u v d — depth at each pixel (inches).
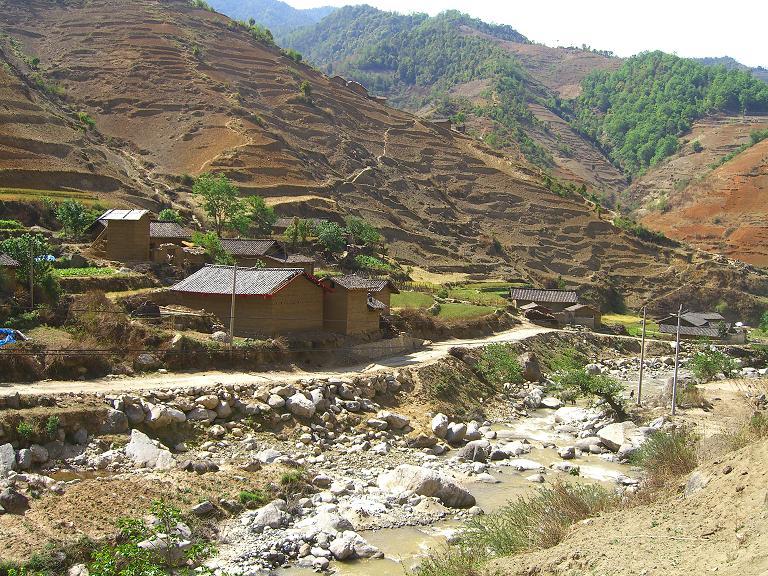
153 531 868.6
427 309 3240.7
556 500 1026.1
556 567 795.4
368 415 1745.8
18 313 1788.9
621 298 6087.6
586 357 3412.9
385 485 1320.1
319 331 2197.3
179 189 5093.5
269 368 1873.8
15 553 898.1
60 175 4212.6
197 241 3063.5
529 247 6363.2
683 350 3887.8
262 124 6574.8
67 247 2768.2
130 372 1637.6
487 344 2815.0
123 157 5541.3
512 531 971.3
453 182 7121.1
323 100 7800.2
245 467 1290.6
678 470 1104.8
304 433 1556.3
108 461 1246.3
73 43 7568.9
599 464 1589.6
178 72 7165.4
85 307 1882.4
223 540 1037.8
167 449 1339.8
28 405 1302.9
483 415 2064.5
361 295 2327.8
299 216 5029.5
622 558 766.5
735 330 4488.2
